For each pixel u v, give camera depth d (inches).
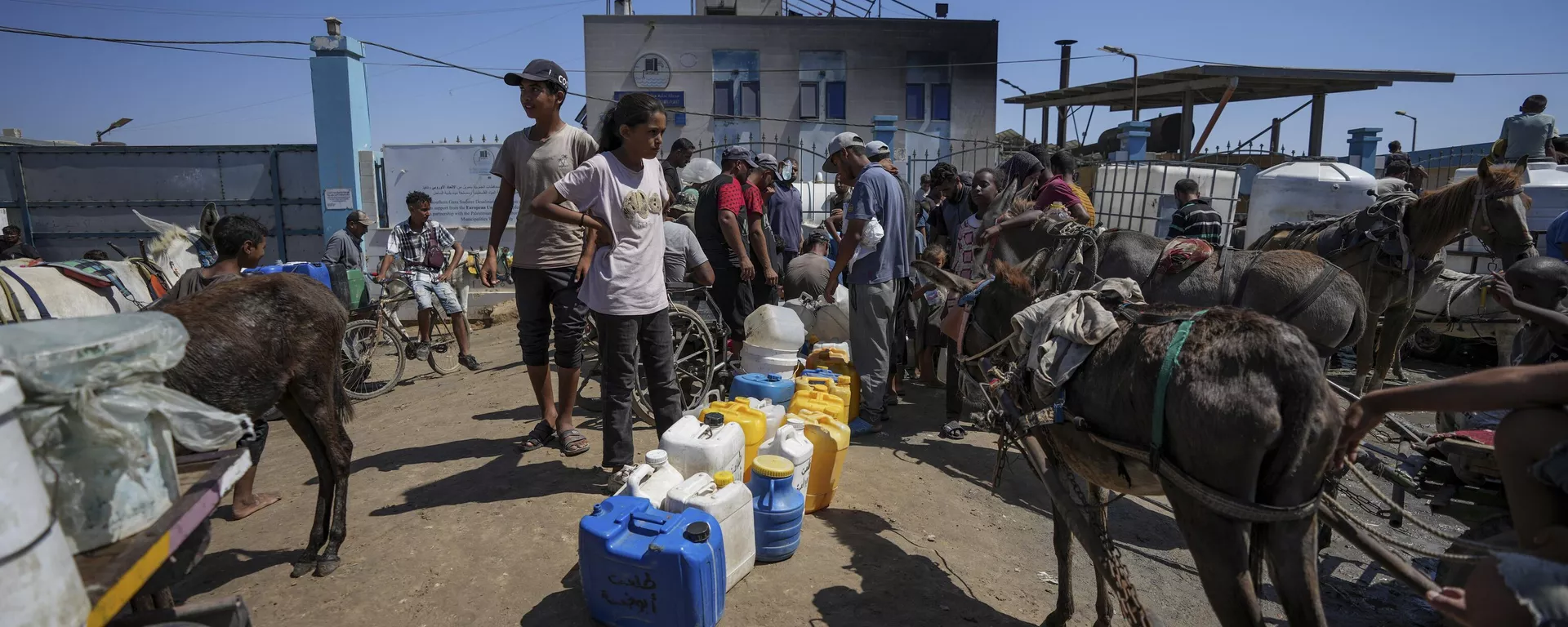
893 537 169.6
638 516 128.0
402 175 491.5
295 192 491.8
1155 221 406.9
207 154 486.3
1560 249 220.2
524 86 183.9
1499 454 91.2
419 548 155.3
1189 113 666.2
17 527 61.0
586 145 192.1
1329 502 104.3
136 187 486.9
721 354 241.3
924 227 389.1
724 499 137.9
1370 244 232.8
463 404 270.2
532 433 208.8
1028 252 248.2
